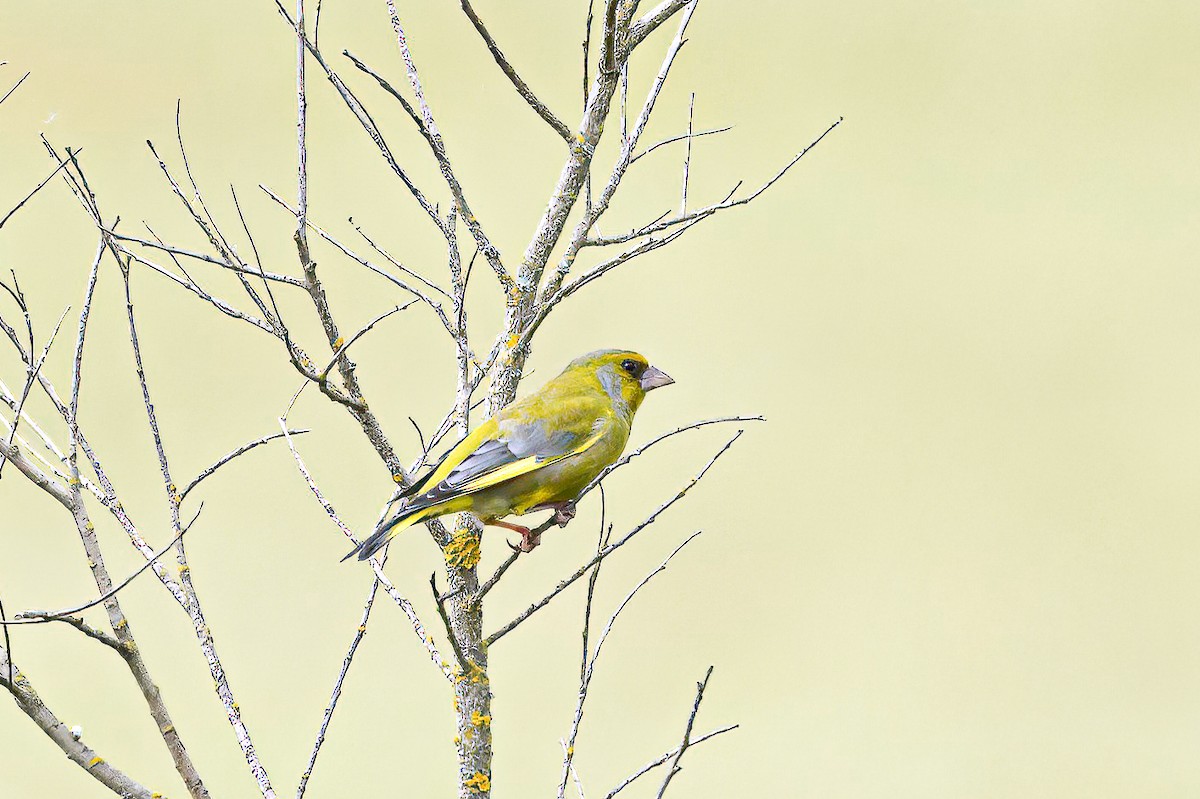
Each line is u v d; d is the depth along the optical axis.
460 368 10.09
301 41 8.72
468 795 9.04
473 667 9.19
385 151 9.88
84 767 7.83
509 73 10.79
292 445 9.15
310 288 8.92
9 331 8.66
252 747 8.13
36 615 7.66
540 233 10.91
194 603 8.43
